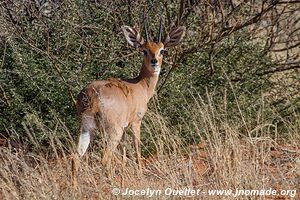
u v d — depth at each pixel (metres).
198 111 15.25
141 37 15.39
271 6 16.94
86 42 16.22
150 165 13.51
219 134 14.02
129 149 13.30
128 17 16.84
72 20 16.30
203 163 13.84
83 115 13.57
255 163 12.64
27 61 15.91
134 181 12.09
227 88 16.78
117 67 16.39
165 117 15.72
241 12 17.48
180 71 16.80
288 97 17.34
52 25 16.33
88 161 13.46
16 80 16.48
